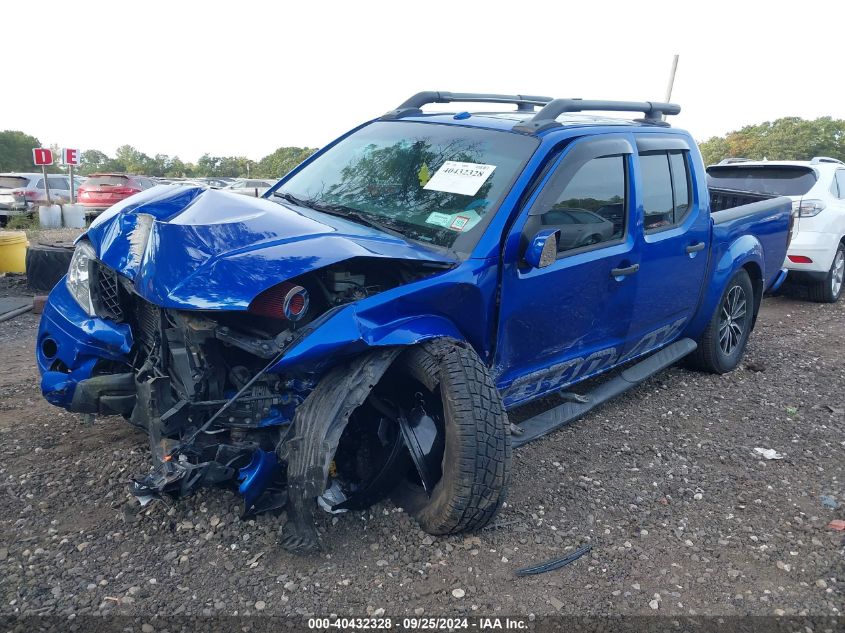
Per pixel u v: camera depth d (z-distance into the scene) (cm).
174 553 300
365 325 294
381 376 298
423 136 421
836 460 432
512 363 371
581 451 426
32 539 307
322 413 285
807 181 892
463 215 357
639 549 325
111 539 309
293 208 382
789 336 733
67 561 293
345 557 304
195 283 282
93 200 2211
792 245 880
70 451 390
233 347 308
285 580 287
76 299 357
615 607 284
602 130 418
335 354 290
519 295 355
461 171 380
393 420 321
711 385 560
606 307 418
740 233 563
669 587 298
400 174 402
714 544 333
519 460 408
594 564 312
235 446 294
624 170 425
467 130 411
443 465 308
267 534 313
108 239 342
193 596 275
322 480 277
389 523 329
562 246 379
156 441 295
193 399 298
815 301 925
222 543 308
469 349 315
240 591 279
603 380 522
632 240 426
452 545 317
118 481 356
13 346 618
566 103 404
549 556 315
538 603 283
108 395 325
